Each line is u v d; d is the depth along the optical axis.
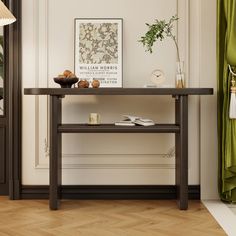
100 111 3.38
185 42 3.33
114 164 3.37
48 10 3.34
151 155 3.38
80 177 3.37
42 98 3.36
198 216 2.79
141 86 3.35
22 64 3.34
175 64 3.31
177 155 3.12
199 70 3.31
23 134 3.35
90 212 2.90
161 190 3.35
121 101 3.38
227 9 3.12
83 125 3.04
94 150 3.38
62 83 3.03
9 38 3.28
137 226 2.55
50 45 3.35
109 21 3.32
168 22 3.34
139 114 3.39
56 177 2.97
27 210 2.96
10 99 3.31
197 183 3.35
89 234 2.38
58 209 2.99
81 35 3.31
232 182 3.16
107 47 3.31
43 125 3.37
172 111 3.38
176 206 3.10
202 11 3.28
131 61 3.35
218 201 3.26
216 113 3.28
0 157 3.42
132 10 3.34
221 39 3.22
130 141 3.38
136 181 3.36
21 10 3.31
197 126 3.34
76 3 3.34
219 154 3.24
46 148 3.37
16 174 3.31
